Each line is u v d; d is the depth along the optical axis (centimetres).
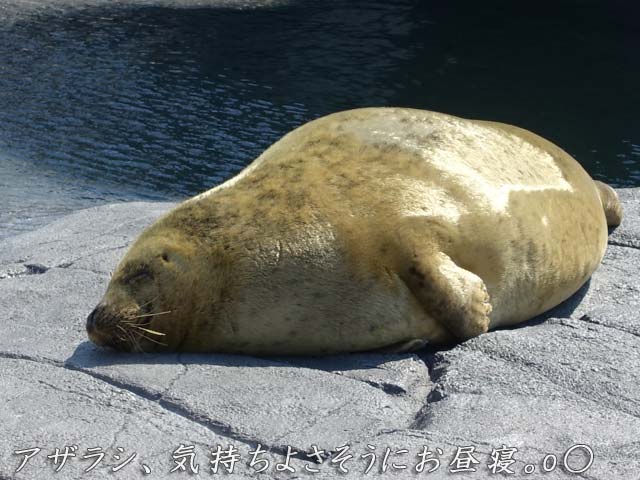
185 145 1900
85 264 798
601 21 3088
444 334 619
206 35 2883
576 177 725
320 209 609
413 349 616
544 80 2472
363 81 2453
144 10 3178
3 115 2075
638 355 577
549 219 665
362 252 598
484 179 644
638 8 3238
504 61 2659
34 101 2188
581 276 696
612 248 801
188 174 1725
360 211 607
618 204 822
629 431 491
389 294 600
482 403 526
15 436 507
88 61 2562
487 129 697
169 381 566
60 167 1744
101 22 3009
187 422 521
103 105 2173
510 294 646
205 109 2162
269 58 2647
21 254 855
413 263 595
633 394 530
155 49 2708
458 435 492
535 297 662
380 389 564
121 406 539
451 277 596
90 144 1891
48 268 807
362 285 598
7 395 557
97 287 740
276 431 505
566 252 673
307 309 600
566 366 565
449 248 609
